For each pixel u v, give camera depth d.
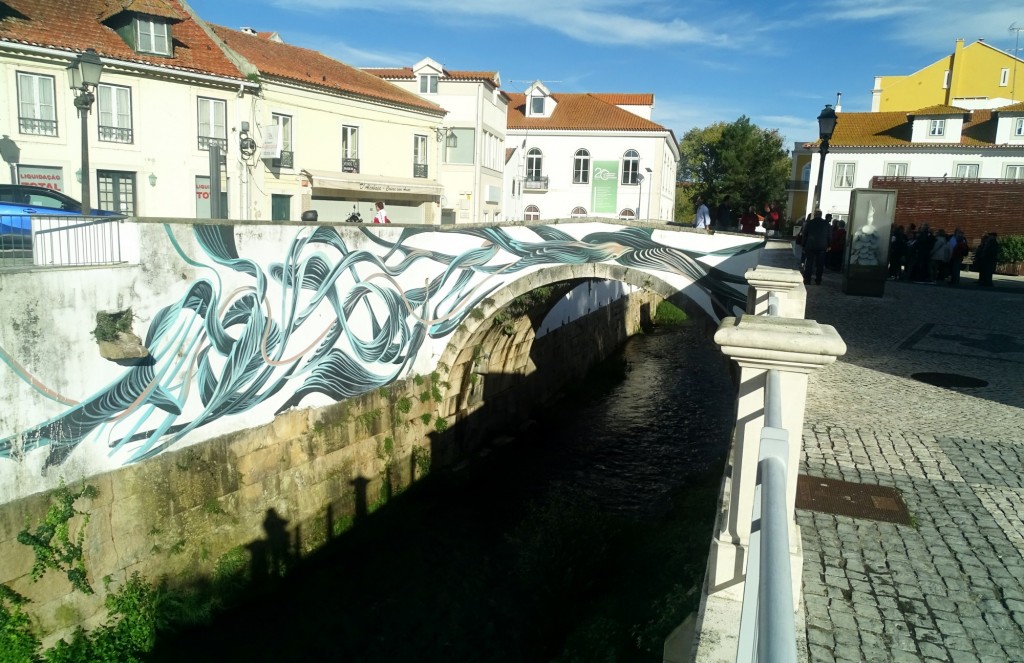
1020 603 4.59
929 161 38.97
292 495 13.37
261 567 12.59
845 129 43.41
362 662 10.95
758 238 15.02
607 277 16.39
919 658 4.02
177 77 23.42
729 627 3.87
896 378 10.56
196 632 11.12
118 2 22.89
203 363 11.57
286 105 26.94
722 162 63.12
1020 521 5.79
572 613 10.91
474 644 11.23
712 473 13.97
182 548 11.28
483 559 13.68
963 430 8.16
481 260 17.05
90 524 10.02
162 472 11.01
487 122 38.50
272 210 26.98
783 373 3.87
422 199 34.34
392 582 12.98
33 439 9.36
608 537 12.48
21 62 20.31
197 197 24.58
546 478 17.48
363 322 15.05
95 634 10.04
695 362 30.03
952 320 15.73
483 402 19.69
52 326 9.47
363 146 30.58
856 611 4.46
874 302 17.89
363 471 15.16
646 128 45.09
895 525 5.68
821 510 5.93
